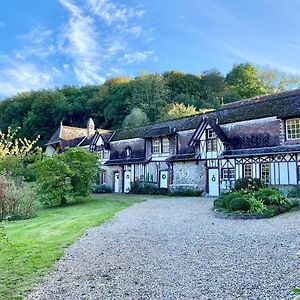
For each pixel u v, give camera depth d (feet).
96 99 179.63
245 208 40.96
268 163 63.16
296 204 45.57
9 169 70.33
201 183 74.59
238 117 70.64
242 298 15.05
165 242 27.35
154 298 15.48
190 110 137.49
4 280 18.30
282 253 22.31
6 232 34.27
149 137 89.20
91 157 71.51
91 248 25.84
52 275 19.17
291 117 60.44
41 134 175.22
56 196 65.92
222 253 23.11
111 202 65.67
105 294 16.16
